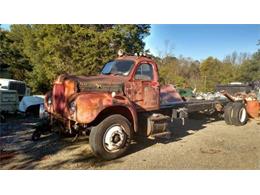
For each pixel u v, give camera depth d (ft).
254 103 35.76
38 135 22.86
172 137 24.84
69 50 53.93
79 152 19.74
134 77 21.47
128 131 18.97
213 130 28.84
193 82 127.75
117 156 18.49
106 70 22.84
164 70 96.22
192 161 18.22
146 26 58.70
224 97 36.11
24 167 16.56
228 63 147.54
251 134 26.99
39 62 69.26
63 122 20.15
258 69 127.44
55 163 17.40
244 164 17.80
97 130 17.76
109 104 18.57
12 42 90.02
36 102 37.37
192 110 29.66
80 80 19.35
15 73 83.46
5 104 34.71
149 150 20.56
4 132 25.77
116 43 54.29
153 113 22.44
